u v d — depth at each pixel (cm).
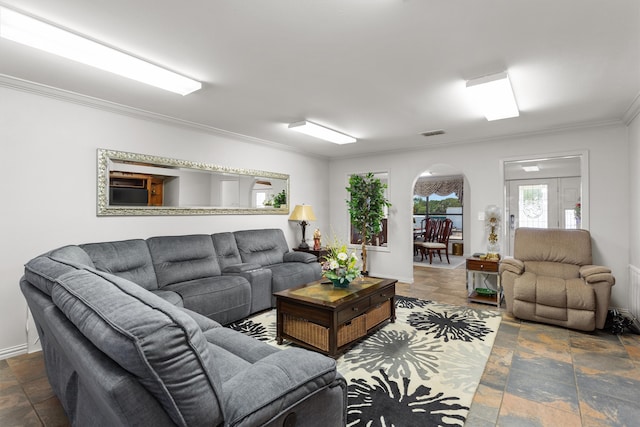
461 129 417
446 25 186
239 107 332
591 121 379
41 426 184
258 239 451
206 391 97
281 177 528
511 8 170
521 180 501
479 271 419
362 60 230
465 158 488
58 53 206
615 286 379
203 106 330
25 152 275
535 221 490
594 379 232
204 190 418
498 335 314
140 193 353
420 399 207
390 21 183
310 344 273
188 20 181
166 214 376
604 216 387
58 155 293
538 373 241
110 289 115
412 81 265
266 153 504
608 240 384
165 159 373
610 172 384
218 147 433
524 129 416
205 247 378
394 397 209
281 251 479
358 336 288
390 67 240
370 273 592
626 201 375
